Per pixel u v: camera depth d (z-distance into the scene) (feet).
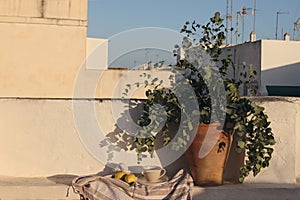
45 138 20.43
